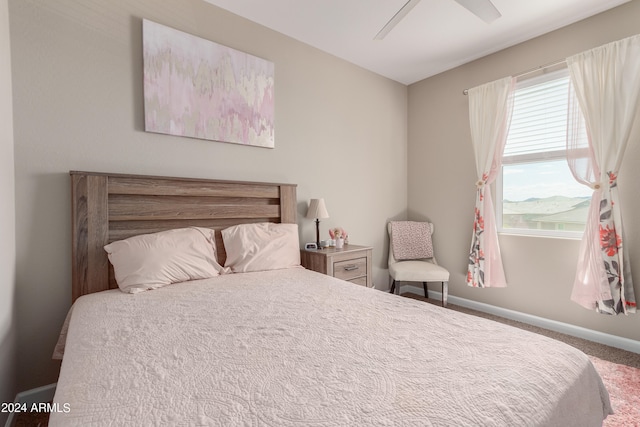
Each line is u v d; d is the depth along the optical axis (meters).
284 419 0.64
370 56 3.06
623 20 2.19
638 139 2.12
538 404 0.75
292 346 0.99
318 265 2.52
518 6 2.24
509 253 2.85
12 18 1.56
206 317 1.25
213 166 2.27
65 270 1.71
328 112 3.01
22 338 1.60
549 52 2.58
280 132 2.65
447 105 3.37
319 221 2.95
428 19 2.43
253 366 0.86
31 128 1.62
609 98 2.15
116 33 1.87
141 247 1.73
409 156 3.78
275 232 2.34
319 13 2.36
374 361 0.89
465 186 3.22
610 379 1.83
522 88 2.77
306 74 2.82
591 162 2.26
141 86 1.96
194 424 0.62
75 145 1.74
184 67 2.09
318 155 2.94
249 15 2.39
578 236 2.48
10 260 1.45
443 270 3.00
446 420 0.65
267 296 1.54
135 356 0.92
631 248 2.16
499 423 0.66
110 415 0.65
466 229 3.22
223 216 2.28
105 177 1.76
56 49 1.68
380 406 0.68
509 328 1.16
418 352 0.95
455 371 0.84
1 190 1.31
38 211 1.64
